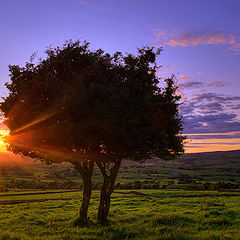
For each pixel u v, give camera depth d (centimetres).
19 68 1559
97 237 1213
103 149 1519
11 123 1375
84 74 1336
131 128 1243
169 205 3506
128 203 3831
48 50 1515
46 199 5878
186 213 2217
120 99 1267
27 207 3884
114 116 1189
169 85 1575
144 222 1591
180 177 17162
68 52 1440
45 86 1324
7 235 1371
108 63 1426
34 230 1555
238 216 1823
